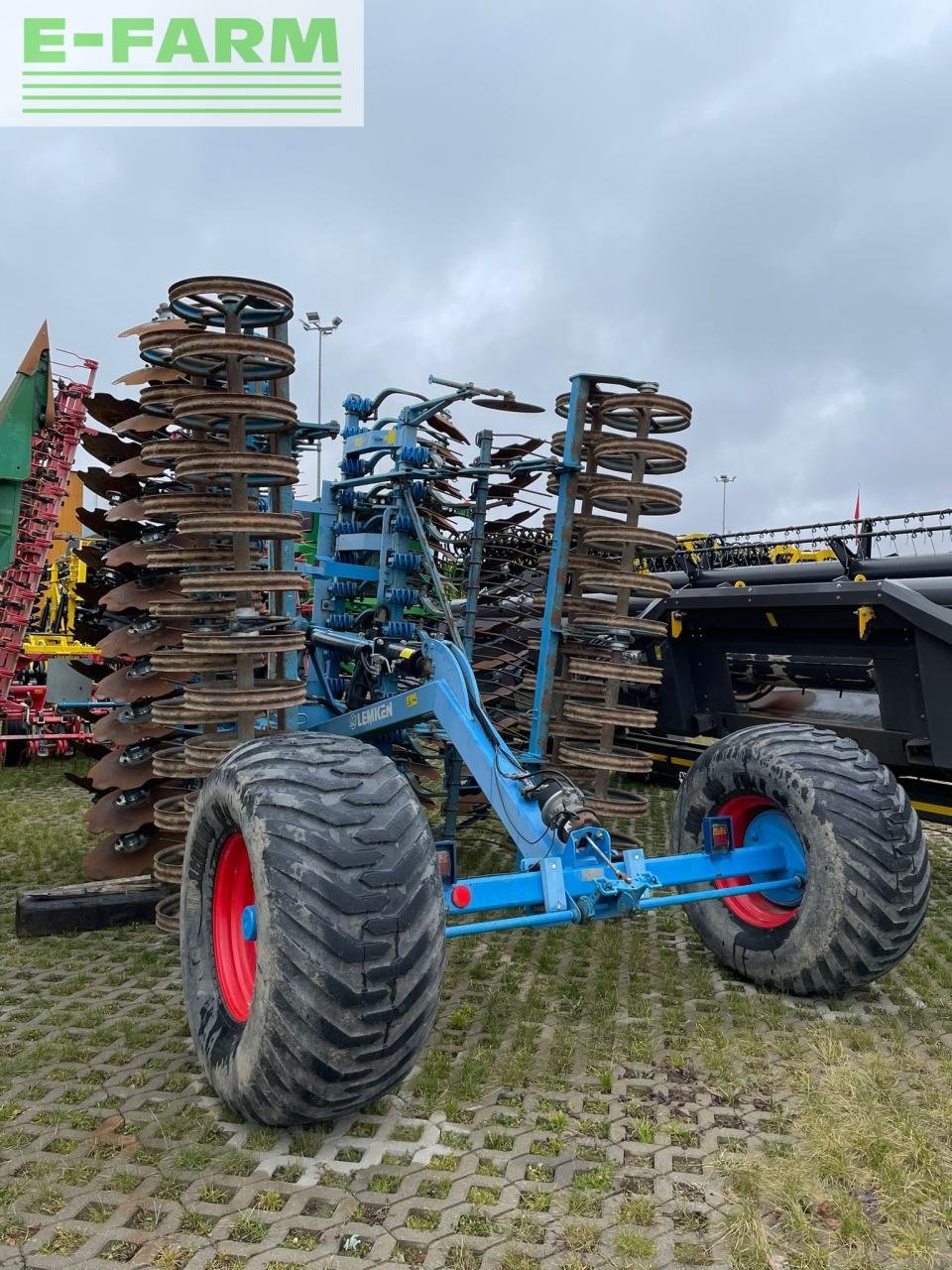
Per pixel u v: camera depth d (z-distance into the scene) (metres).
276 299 3.60
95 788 4.70
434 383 4.94
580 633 4.30
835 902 3.55
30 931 4.49
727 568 7.53
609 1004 3.70
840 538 6.54
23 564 8.60
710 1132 2.78
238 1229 2.29
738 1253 2.23
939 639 5.24
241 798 2.60
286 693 3.58
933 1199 2.45
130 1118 2.79
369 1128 2.77
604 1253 2.23
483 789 3.51
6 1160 2.57
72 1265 2.16
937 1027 3.56
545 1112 2.88
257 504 4.55
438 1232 2.30
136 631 4.73
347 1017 2.38
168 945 4.38
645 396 3.96
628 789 8.36
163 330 3.98
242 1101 2.59
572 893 3.14
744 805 4.07
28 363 6.82
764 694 6.84
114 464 4.79
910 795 5.78
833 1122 2.78
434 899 2.52
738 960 3.96
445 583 5.71
